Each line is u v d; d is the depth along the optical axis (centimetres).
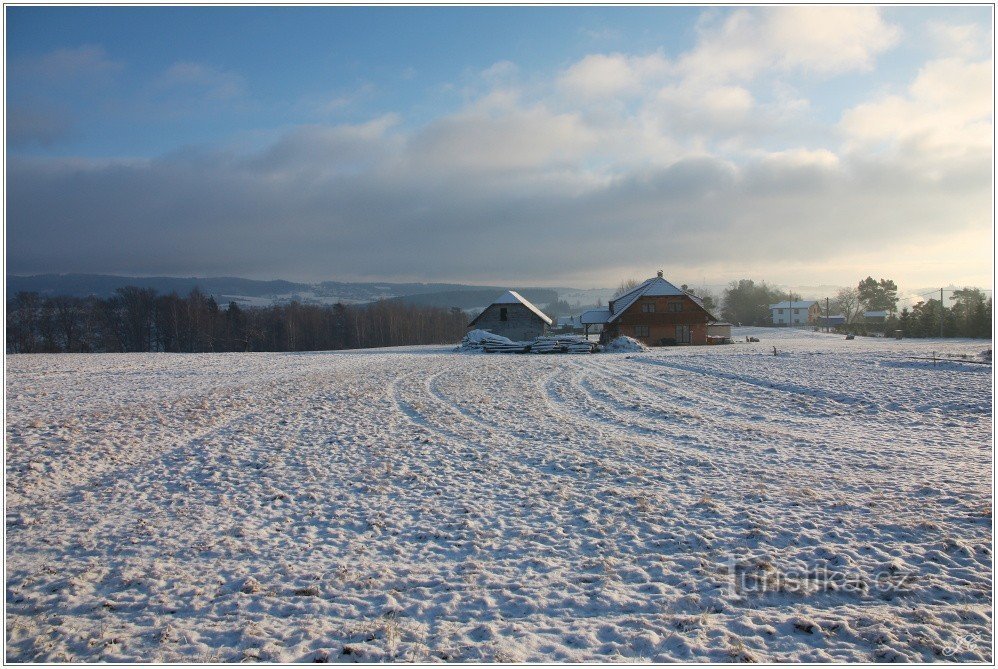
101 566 691
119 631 551
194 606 596
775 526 777
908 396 1752
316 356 4056
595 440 1324
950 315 6506
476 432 1421
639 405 1781
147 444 1280
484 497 935
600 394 2041
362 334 10688
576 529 796
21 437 1300
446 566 689
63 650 520
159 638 535
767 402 1795
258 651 513
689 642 516
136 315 8881
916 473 1004
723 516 822
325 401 1894
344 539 773
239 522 834
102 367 3036
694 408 1734
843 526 769
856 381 2127
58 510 884
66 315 8338
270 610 589
